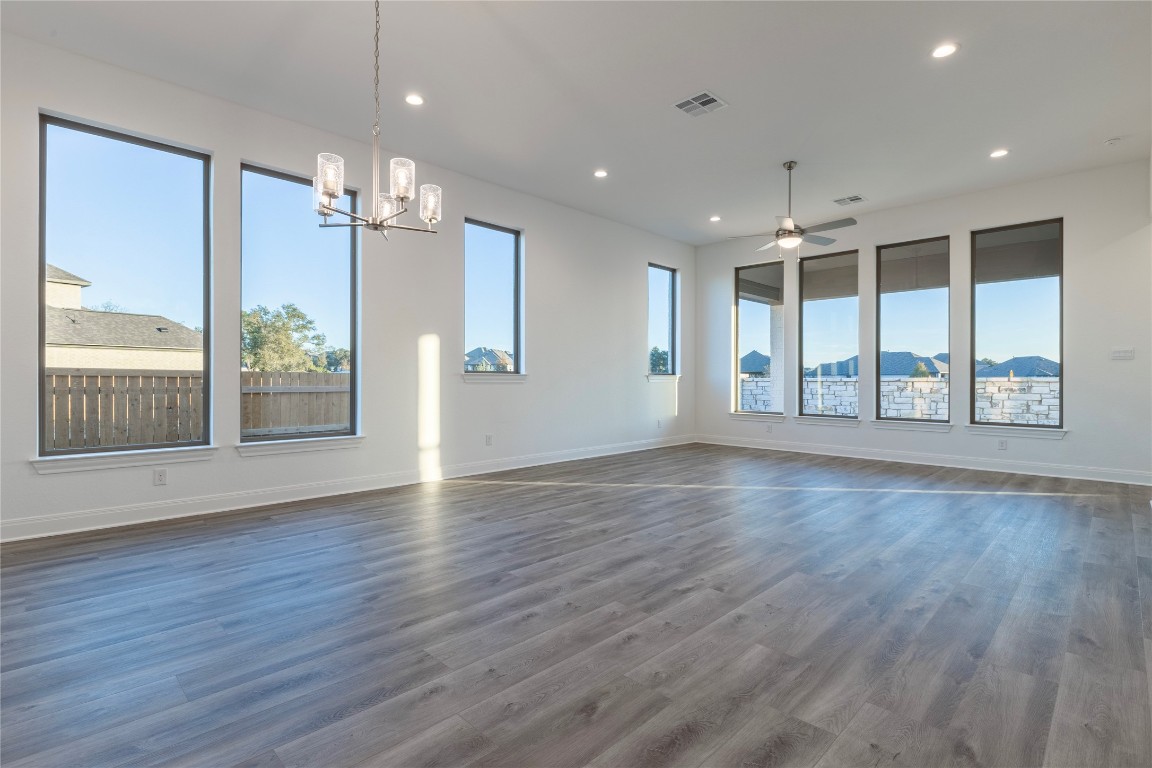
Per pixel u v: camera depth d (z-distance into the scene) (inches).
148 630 88.3
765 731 63.4
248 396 175.6
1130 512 164.6
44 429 141.8
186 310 163.2
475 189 227.1
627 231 294.8
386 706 68.2
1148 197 203.2
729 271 327.3
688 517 159.5
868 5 121.3
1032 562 120.6
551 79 152.3
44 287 141.8
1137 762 58.0
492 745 61.0
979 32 130.2
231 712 66.9
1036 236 231.1
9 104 133.6
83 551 127.0
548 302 256.2
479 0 120.3
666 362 327.6
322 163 103.9
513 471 235.5
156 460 153.9
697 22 127.5
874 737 62.3
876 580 110.4
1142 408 206.1
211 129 162.7
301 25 129.6
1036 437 228.4
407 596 102.4
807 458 274.5
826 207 262.1
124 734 62.7
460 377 222.5
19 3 122.0
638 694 70.9
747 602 99.9
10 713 66.4
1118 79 149.9
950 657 80.1
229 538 137.6
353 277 197.2
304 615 94.1
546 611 96.0
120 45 138.3
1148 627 89.4
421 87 157.2
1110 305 211.3
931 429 254.5
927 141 189.3
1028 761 58.2
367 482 195.6
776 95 159.8
